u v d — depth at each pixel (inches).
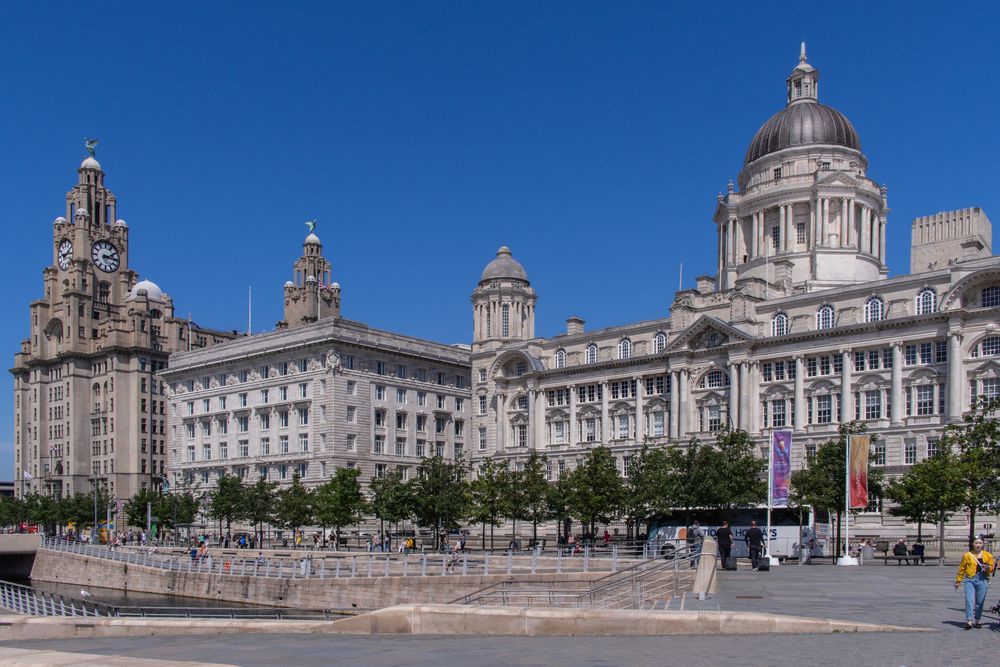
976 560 1176.8
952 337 3826.3
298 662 945.5
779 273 4965.6
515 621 1215.6
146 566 3801.7
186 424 6658.5
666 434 4717.0
